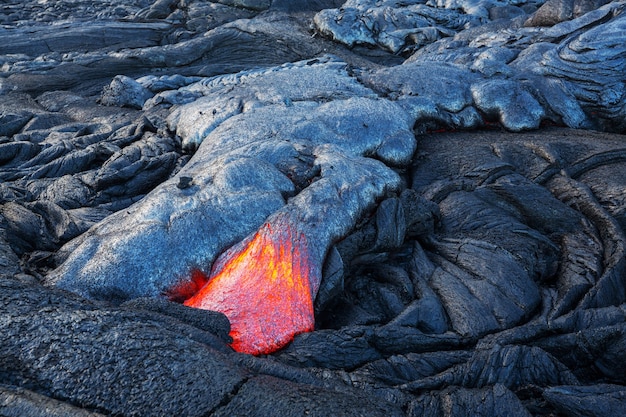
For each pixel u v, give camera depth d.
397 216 6.65
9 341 3.83
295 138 7.90
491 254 6.34
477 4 16.84
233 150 7.35
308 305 5.64
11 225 6.32
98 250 5.82
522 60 10.84
